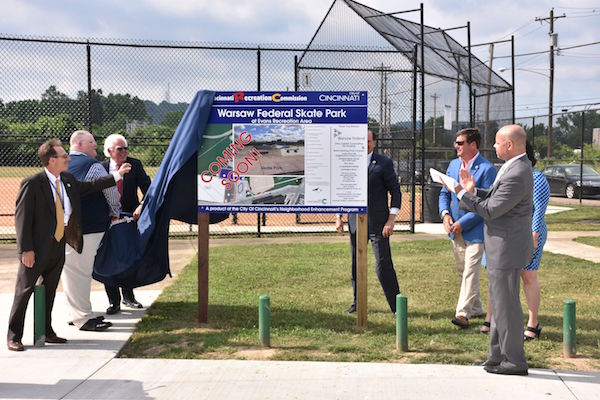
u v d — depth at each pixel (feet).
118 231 20.36
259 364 15.83
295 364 15.83
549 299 23.08
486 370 15.26
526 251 14.80
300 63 43.75
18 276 17.26
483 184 19.34
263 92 19.44
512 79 63.00
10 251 35.53
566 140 80.74
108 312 21.33
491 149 59.62
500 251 14.82
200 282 19.88
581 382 14.48
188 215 21.54
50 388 14.19
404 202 60.64
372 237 20.72
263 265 30.04
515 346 14.89
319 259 31.78
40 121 39.04
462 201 15.08
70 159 18.85
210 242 38.99
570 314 16.35
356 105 19.31
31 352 16.89
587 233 43.52
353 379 14.73
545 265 29.99
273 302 22.67
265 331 17.38
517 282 14.88
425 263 30.58
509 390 13.97
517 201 14.55
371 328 19.34
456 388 14.11
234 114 19.56
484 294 24.36
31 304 22.44
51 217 17.17
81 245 17.98
